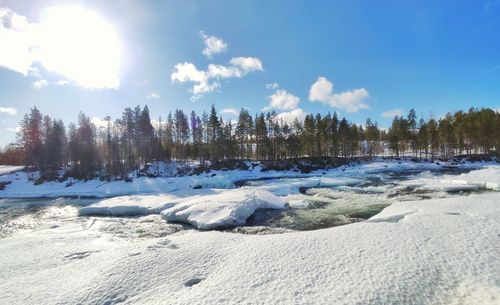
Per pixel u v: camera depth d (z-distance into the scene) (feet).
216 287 29.96
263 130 234.79
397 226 47.42
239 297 27.50
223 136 221.66
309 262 34.68
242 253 39.58
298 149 246.68
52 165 182.19
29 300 30.09
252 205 77.97
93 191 146.00
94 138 218.38
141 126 216.95
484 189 100.22
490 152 241.76
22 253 47.24
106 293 30.40
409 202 70.28
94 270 36.63
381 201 87.40
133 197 106.32
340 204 85.20
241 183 157.79
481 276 29.37
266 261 35.96
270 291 28.32
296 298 26.71
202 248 42.45
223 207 73.97
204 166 203.41
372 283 28.68
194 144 243.19
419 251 36.14
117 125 231.91
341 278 30.12
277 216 73.61
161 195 108.17
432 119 248.52
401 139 253.03
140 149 213.05
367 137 281.13
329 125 261.85
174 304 26.99
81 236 60.13
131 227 68.18
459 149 271.90
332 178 151.23
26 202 120.06
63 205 109.50
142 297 29.37
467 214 53.26
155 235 61.00
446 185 106.22
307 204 85.71
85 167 182.91
